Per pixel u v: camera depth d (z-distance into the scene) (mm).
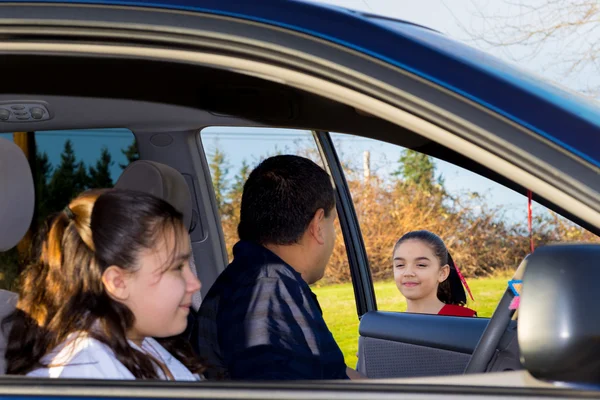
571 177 1008
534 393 982
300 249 1810
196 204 3275
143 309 1396
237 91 2379
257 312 1717
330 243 1842
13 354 1394
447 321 2303
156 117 3070
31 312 1395
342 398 989
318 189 1801
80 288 1369
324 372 1723
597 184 1000
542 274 981
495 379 1041
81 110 2980
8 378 1069
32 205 1632
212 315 1794
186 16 1135
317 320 1746
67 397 1030
